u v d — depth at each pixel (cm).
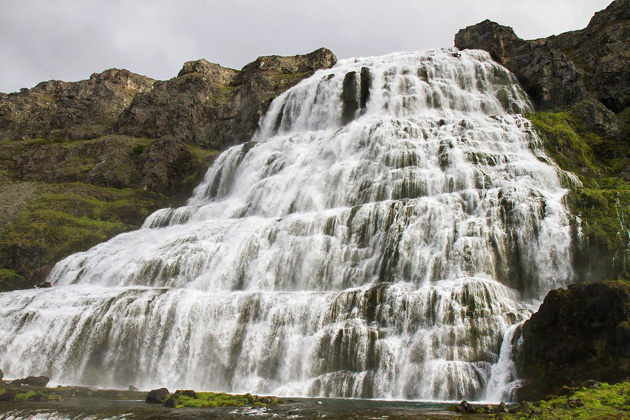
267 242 4328
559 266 3553
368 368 3019
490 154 4581
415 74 6744
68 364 3669
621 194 3891
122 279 4678
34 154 8300
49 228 6053
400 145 4972
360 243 4009
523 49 7125
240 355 3356
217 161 6931
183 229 5322
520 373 2686
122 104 10319
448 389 2764
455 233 3716
